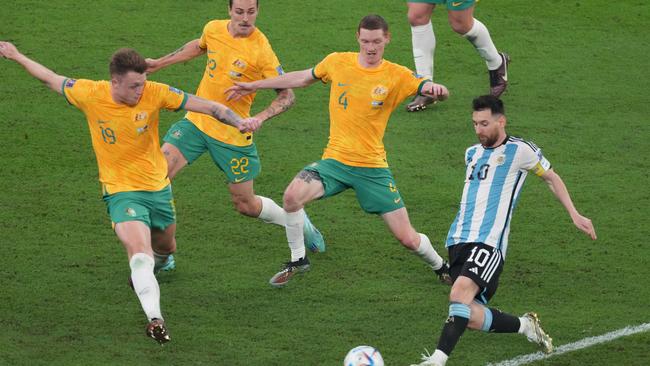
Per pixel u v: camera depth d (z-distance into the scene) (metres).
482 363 24.31
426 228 31.67
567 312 26.72
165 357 24.11
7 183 33.69
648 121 39.31
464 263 23.75
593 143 37.53
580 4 50.53
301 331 25.56
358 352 21.86
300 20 47.28
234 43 28.53
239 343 24.88
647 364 24.12
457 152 36.91
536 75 43.19
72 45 43.97
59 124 38.06
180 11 48.06
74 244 30.03
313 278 28.56
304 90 41.84
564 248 30.39
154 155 25.39
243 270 28.95
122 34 45.28
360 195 27.36
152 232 26.30
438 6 49.66
